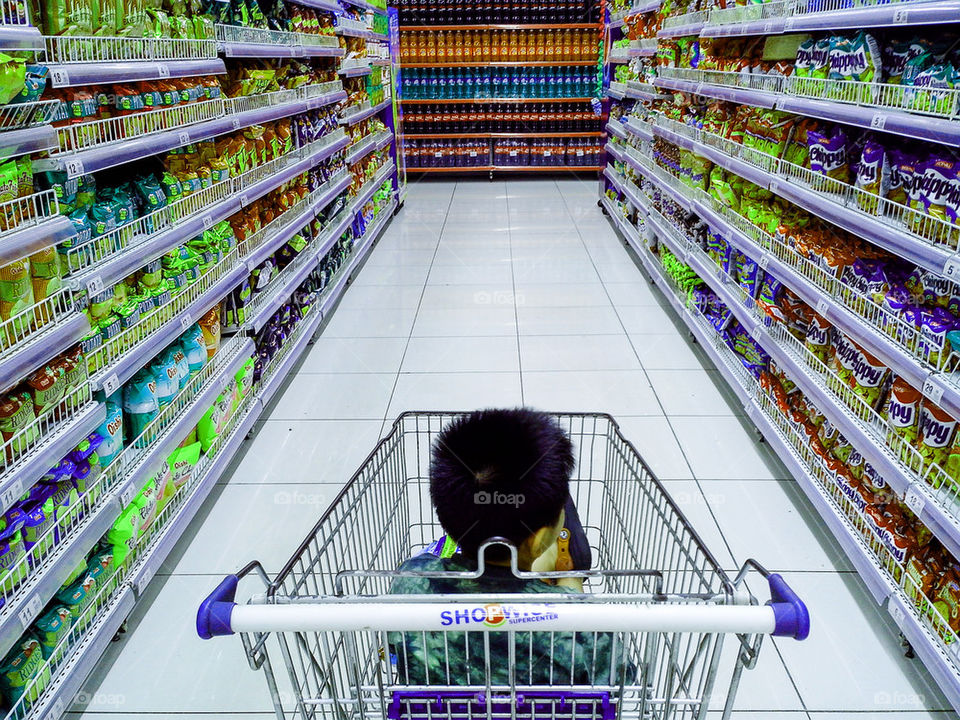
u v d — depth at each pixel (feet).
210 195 8.83
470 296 16.07
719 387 11.53
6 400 5.03
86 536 5.73
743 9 10.30
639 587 5.32
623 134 21.06
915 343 6.23
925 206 6.15
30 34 4.79
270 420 10.69
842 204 7.62
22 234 4.92
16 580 4.99
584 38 28.40
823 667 6.22
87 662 5.72
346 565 5.07
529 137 30.09
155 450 6.98
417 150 30.40
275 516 8.43
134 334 6.81
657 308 15.23
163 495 7.29
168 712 5.90
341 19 16.17
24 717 5.05
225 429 9.06
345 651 3.65
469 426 3.76
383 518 5.52
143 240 7.02
